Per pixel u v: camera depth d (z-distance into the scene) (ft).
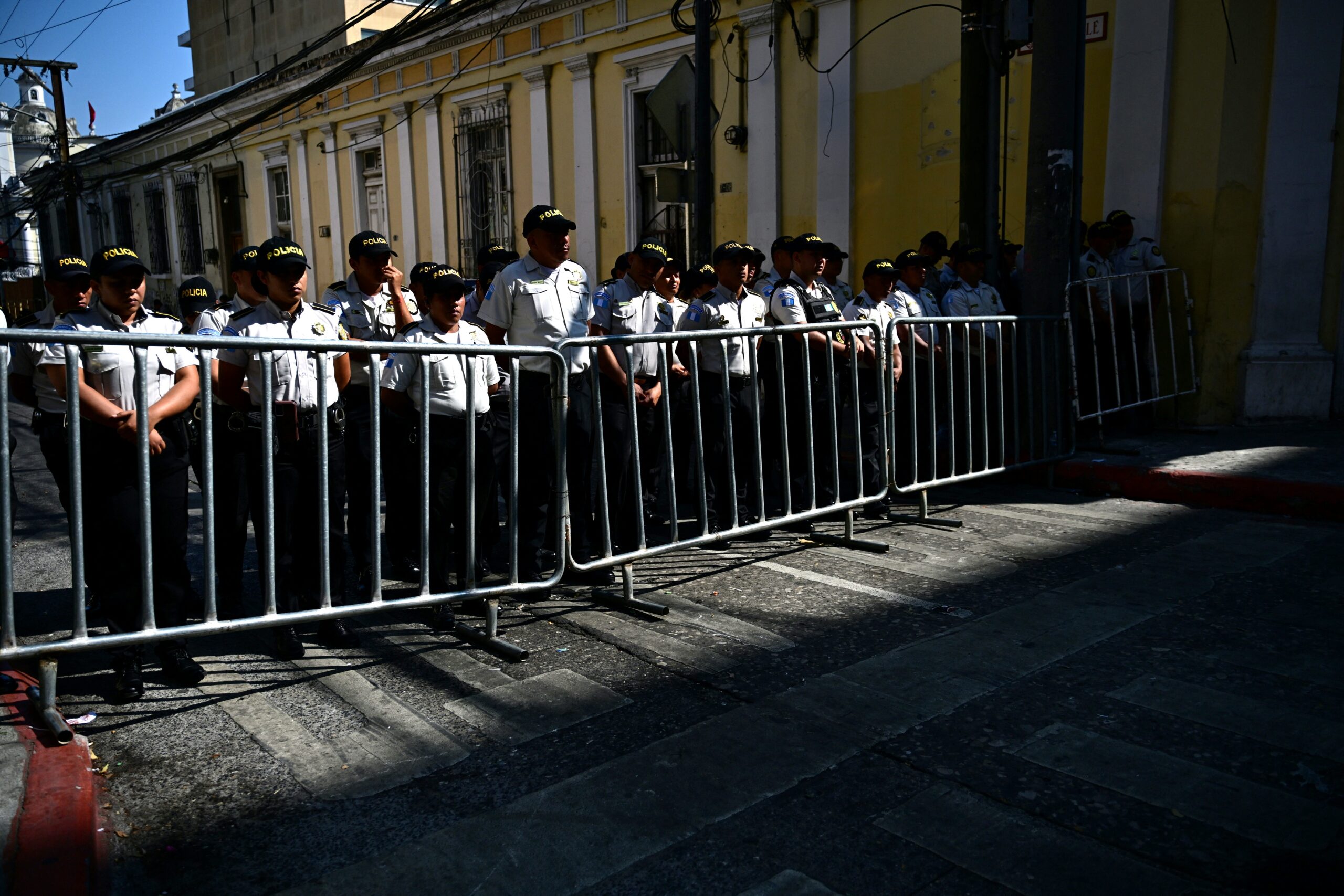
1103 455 22.61
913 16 31.83
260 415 13.26
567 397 14.82
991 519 19.71
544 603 15.70
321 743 10.77
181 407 12.01
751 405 17.31
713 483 21.85
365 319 17.92
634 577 16.84
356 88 59.77
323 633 13.91
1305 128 24.82
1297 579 15.12
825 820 8.92
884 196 33.76
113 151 83.46
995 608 14.46
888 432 18.85
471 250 52.85
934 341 18.95
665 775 9.80
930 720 10.85
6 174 119.55
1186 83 25.59
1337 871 7.97
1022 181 30.19
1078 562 16.55
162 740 10.90
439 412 14.71
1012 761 9.91
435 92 53.26
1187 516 19.26
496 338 16.22
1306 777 9.45
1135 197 26.66
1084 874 8.01
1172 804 9.03
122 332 11.84
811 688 11.80
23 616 15.84
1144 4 25.79
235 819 9.20
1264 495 19.16
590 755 10.34
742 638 13.62
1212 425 26.32
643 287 17.87
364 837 8.87
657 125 41.88
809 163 35.86
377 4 37.58
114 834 8.96
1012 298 26.12
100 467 11.85
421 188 56.39
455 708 11.63
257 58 80.28
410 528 16.44
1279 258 25.50
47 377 12.79
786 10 35.60
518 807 9.28
